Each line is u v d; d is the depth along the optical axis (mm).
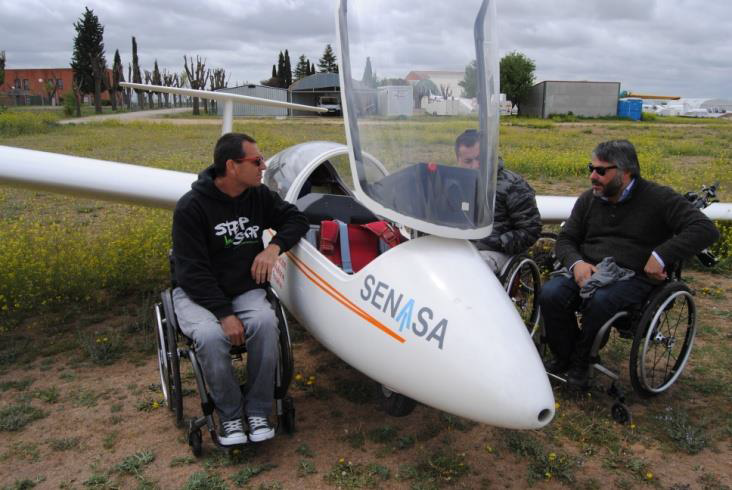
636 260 3316
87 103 81312
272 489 2617
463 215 2670
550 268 5008
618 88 50938
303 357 3961
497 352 2346
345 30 2846
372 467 2768
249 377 2918
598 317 3229
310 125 27531
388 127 2754
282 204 3266
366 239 3322
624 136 23094
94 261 4961
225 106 6188
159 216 6656
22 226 6340
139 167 4906
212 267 3004
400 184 2699
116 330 4320
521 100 57188
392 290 2607
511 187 3912
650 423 3193
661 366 3789
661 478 2738
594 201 3541
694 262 5758
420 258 2643
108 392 3475
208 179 2928
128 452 2891
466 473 2756
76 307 4723
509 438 3016
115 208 8047
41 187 4395
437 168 2701
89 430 3076
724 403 3373
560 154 13336
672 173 10312
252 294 3041
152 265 5500
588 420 3184
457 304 2455
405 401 2916
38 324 4422
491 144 2775
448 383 2381
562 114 51031
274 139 17609
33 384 3574
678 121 46000
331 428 3119
